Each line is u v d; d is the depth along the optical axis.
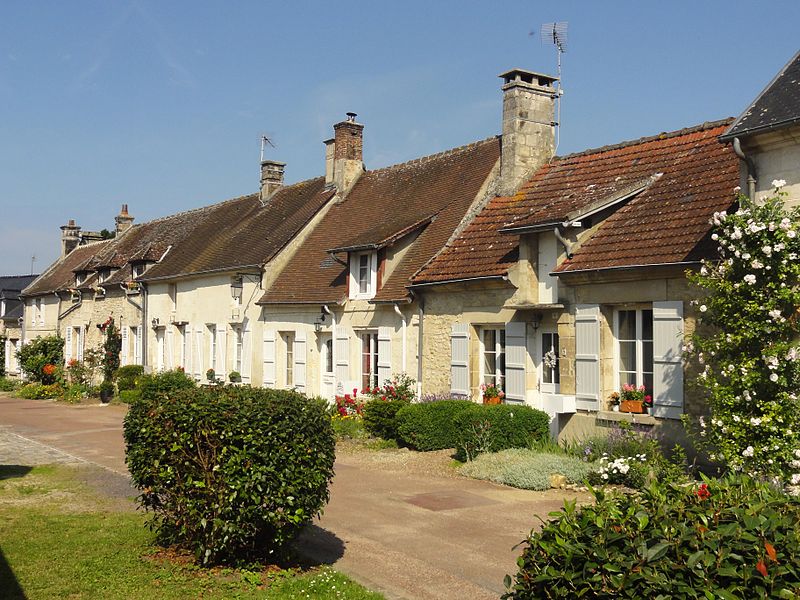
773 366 8.66
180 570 6.90
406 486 10.82
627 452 10.66
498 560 7.43
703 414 10.29
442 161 19.61
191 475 6.75
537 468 10.76
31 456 13.92
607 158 15.05
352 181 22.50
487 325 14.33
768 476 8.69
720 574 3.61
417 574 7.03
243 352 21.81
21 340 39.47
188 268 24.89
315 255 20.64
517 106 16.20
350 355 17.75
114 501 9.93
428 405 13.50
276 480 6.69
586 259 12.06
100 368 29.77
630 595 3.68
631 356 11.77
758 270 8.97
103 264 30.72
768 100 9.78
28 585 6.45
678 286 10.69
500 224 15.20
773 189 9.55
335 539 8.16
